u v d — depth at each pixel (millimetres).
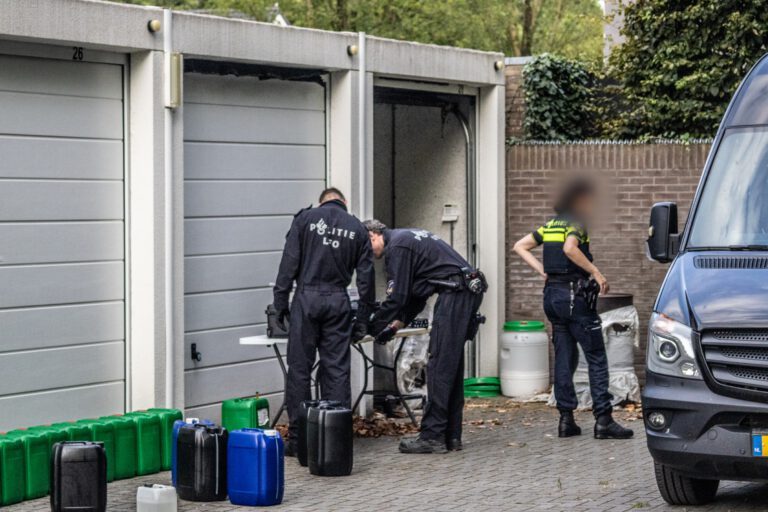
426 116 14734
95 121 10469
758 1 14977
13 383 9844
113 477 9422
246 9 35281
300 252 10195
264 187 12023
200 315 11391
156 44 10633
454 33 35781
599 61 16297
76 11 9969
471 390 14250
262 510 8484
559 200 11617
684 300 8133
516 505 8609
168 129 10742
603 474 9781
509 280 14703
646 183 14297
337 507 8562
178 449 8836
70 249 10281
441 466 10094
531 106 14836
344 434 9672
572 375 11594
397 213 14977
